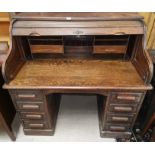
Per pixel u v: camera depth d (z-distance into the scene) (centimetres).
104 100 150
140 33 127
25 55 154
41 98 136
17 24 130
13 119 170
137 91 128
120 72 140
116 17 129
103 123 157
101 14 137
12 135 159
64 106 204
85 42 151
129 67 146
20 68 144
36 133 168
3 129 177
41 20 130
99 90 129
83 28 128
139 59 137
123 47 148
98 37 144
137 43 140
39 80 131
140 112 176
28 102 139
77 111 197
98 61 154
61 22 129
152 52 154
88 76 135
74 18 128
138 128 174
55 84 126
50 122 158
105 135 166
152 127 167
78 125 181
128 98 133
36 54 154
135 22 129
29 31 129
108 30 128
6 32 161
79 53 157
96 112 197
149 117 153
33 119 154
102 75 136
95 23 129
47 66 148
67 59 157
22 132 173
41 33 129
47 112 148
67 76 135
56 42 147
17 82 129
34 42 147
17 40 139
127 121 151
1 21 152
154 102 146
